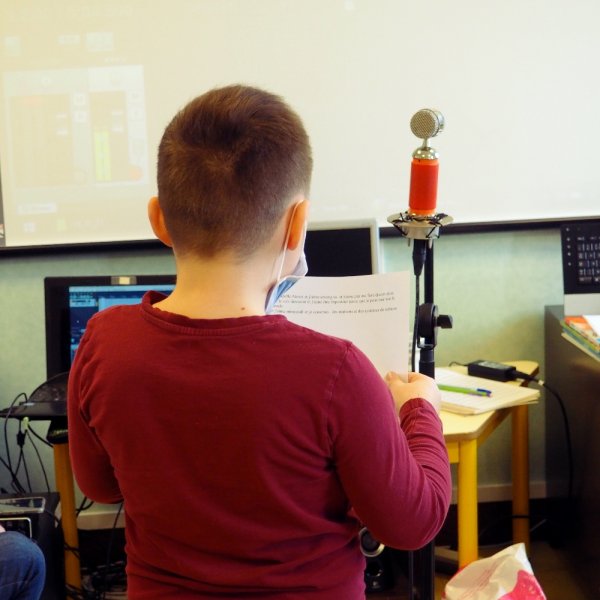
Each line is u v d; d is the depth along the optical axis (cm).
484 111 244
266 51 240
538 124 245
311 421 83
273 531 86
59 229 248
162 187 89
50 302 212
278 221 88
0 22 238
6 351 255
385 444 85
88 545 259
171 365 85
